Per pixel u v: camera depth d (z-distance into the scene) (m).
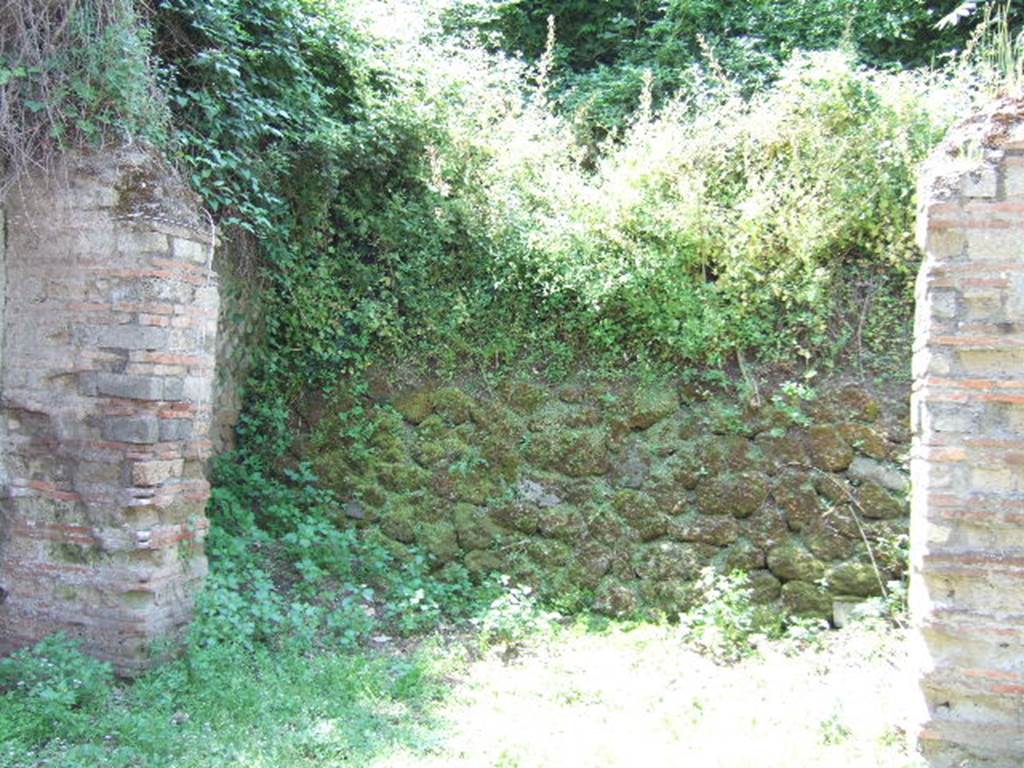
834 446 5.61
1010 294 3.46
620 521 5.88
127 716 3.86
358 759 3.61
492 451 6.19
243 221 6.09
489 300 6.36
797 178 5.96
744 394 5.75
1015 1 8.25
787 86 6.44
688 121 6.72
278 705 4.08
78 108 4.52
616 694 4.43
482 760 3.66
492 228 6.39
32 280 4.58
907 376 5.60
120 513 4.45
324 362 6.57
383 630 5.40
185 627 4.70
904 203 5.88
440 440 6.30
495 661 4.95
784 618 5.47
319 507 6.32
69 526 4.55
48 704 3.82
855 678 4.64
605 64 9.66
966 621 3.49
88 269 4.46
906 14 8.58
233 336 6.34
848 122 6.21
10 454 4.66
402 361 6.50
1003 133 3.52
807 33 8.74
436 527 6.18
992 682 3.47
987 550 3.48
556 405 6.16
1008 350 3.46
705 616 5.32
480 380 6.35
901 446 5.52
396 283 6.59
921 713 3.59
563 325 6.22
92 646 4.48
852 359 5.73
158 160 4.70
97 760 3.53
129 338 4.41
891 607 5.25
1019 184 3.45
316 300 6.53
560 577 5.90
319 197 6.50
